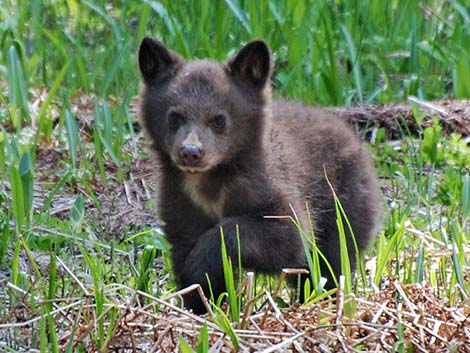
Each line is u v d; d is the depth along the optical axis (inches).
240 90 442.0
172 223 445.1
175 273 442.6
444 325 373.4
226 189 436.8
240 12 662.5
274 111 479.2
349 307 380.2
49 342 378.6
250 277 389.1
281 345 350.9
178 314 378.9
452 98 681.6
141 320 378.0
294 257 434.9
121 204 548.4
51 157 589.0
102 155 576.4
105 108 558.3
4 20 705.0
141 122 456.1
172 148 432.5
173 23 645.9
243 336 361.4
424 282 412.5
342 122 494.0
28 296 414.9
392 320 376.5
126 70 658.2
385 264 430.9
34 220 513.7
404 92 671.8
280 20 676.7
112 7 764.0
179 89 439.5
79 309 375.6
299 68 663.8
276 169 439.5
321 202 464.4
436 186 561.9
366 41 699.4
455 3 701.9
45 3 732.7
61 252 487.5
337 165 469.7
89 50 729.6
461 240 430.6
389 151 596.4
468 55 684.1
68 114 546.6
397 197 552.1
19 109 568.7
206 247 419.8
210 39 714.2
